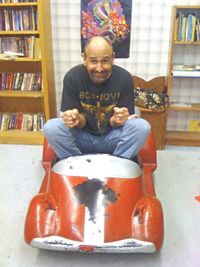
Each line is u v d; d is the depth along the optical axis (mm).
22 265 1462
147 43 2771
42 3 2422
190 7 2443
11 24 2600
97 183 1473
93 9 2693
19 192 2061
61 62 2902
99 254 1532
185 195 2039
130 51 2809
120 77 1779
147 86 2824
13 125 2965
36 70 2859
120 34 2750
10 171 2338
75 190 1454
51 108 2828
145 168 1936
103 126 1867
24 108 3021
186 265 1467
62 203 1433
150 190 1732
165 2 2631
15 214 1831
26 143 2828
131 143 1734
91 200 1415
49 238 1322
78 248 1304
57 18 2750
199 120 2990
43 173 2307
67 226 1347
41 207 1421
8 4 2469
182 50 2738
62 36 2809
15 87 2844
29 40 2635
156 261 1490
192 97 2912
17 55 2654
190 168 2402
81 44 2820
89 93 1783
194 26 2484
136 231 1345
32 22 2580
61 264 1470
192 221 1782
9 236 1651
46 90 2666
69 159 1585
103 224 1339
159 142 2697
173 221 1777
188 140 2805
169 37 2725
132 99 1849
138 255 1526
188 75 2582
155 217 1389
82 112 1851
